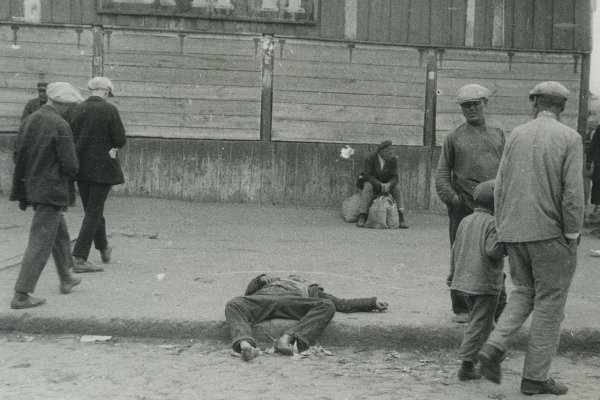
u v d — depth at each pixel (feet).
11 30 54.49
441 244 43.98
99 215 31.94
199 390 19.48
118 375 20.58
